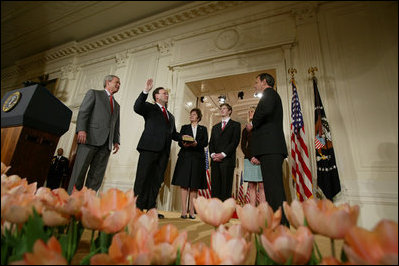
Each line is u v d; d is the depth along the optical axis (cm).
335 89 325
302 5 411
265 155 173
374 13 332
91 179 236
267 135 176
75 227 54
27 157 154
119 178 448
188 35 507
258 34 433
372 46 255
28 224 46
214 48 466
